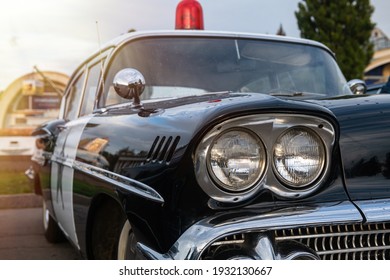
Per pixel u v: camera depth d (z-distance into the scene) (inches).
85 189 93.6
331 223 62.4
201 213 60.5
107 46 117.4
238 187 60.7
